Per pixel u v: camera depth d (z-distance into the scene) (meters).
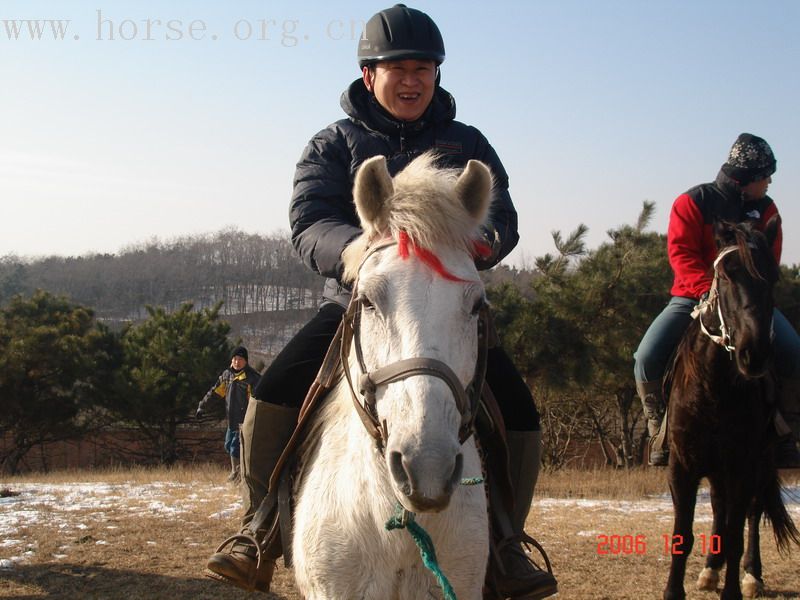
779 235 5.44
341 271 2.80
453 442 2.09
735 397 4.89
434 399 2.11
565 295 15.59
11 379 22.20
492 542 2.92
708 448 5.02
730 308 4.74
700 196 5.57
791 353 5.36
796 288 17.59
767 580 6.11
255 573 3.12
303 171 3.32
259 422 3.15
